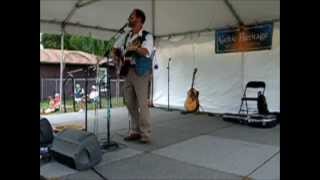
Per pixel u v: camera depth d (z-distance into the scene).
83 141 2.53
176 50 7.35
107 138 3.46
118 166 2.62
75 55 15.06
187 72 7.14
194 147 3.35
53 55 14.27
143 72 3.39
